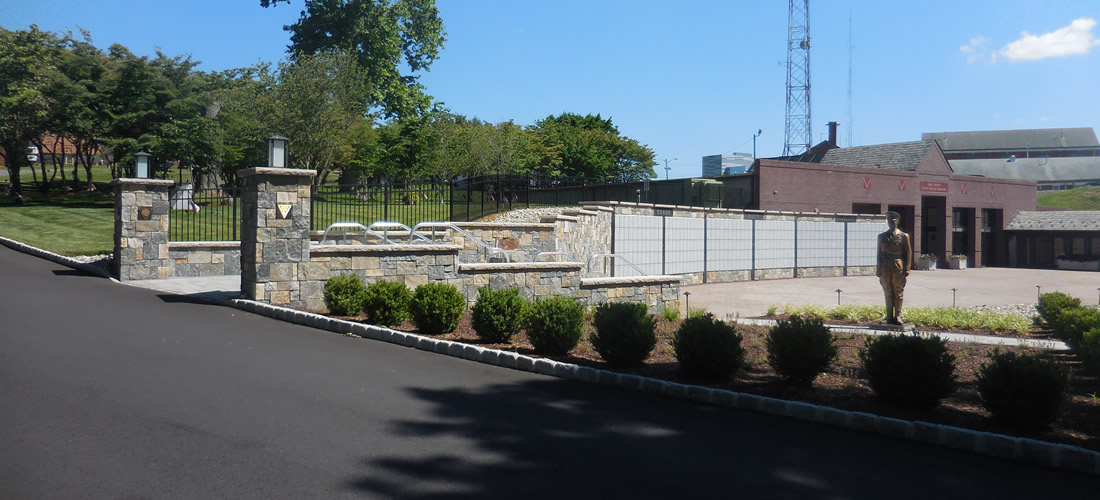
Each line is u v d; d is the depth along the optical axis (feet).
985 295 77.15
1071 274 124.16
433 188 67.51
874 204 118.93
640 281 46.68
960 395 24.03
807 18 175.01
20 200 106.32
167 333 29.91
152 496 13.41
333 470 15.23
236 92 118.11
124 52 109.81
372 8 134.31
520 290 42.96
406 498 13.87
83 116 103.14
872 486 15.57
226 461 15.44
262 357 26.25
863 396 23.24
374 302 33.86
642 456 17.06
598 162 211.41
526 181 76.95
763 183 100.94
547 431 18.81
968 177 138.00
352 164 141.69
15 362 23.34
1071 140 434.30
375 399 21.20
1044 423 19.54
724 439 18.72
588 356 29.01
